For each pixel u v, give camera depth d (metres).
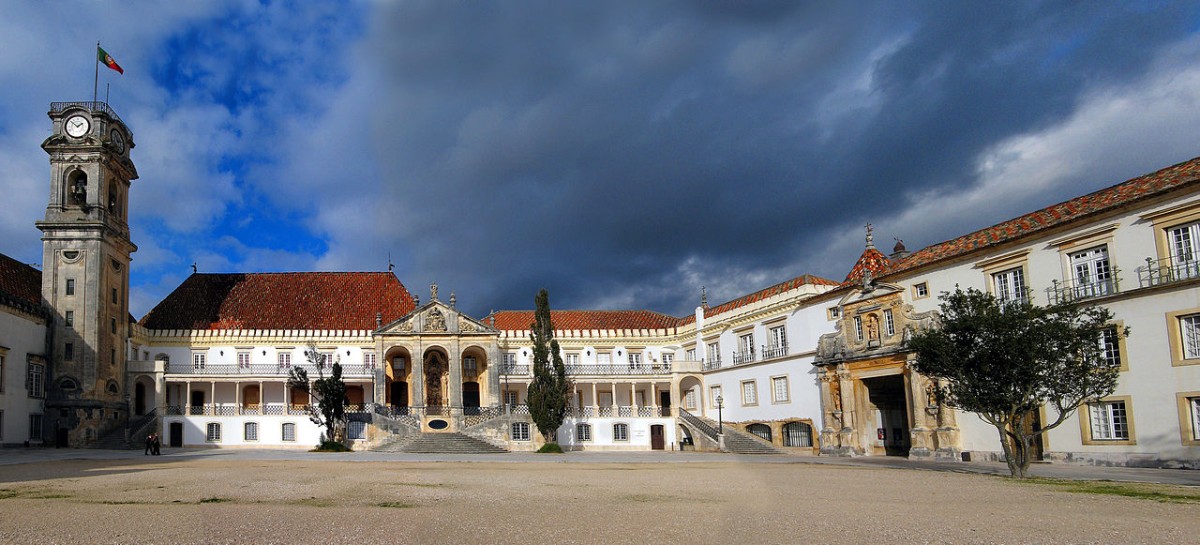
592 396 74.81
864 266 57.69
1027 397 29.59
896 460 44.16
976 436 42.56
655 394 72.88
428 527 14.80
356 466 37.22
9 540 13.78
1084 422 37.97
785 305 59.16
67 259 61.34
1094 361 30.30
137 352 68.25
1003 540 13.02
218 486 24.47
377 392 68.19
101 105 64.75
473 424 66.50
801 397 56.44
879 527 14.09
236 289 75.94
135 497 21.08
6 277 59.91
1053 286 40.22
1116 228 37.44
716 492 19.00
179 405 64.94
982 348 29.67
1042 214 42.84
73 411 59.12
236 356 70.81
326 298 76.56
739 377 64.88
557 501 19.50
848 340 51.12
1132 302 36.31
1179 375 34.25
